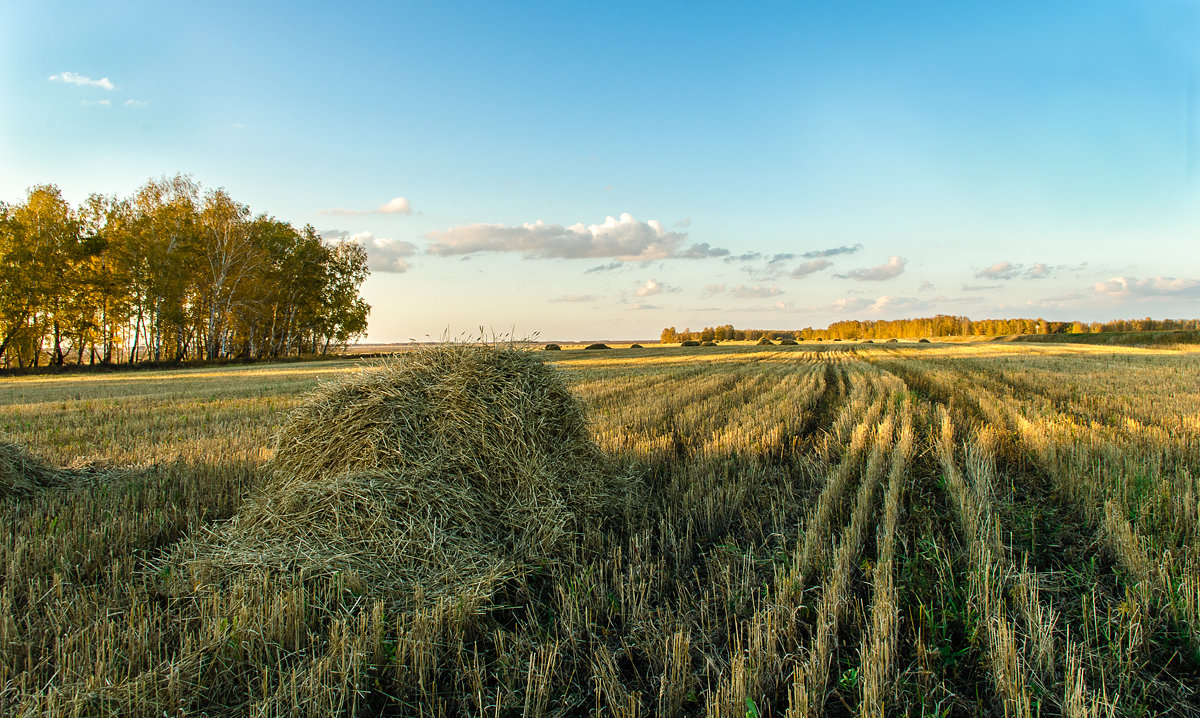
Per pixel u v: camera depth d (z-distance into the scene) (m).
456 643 3.12
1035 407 11.09
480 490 4.48
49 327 35.69
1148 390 13.83
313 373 25.48
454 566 3.78
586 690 2.89
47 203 32.19
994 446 7.49
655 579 3.92
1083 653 3.03
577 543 4.48
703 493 5.62
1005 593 3.67
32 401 14.54
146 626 3.07
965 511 4.82
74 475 6.38
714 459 6.99
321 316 46.59
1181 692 2.82
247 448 7.82
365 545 3.84
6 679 2.71
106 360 38.88
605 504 5.05
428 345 5.25
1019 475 6.41
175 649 3.00
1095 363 24.80
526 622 3.42
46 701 2.51
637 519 5.06
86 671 2.71
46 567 3.92
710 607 3.57
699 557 4.42
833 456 7.36
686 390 14.74
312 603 3.36
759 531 4.77
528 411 4.86
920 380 18.16
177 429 9.78
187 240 34.47
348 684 2.73
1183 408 10.46
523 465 4.65
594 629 3.37
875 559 4.27
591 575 3.85
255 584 3.48
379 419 4.56
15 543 4.25
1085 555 4.30
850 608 3.52
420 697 2.79
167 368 33.28
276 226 42.81
